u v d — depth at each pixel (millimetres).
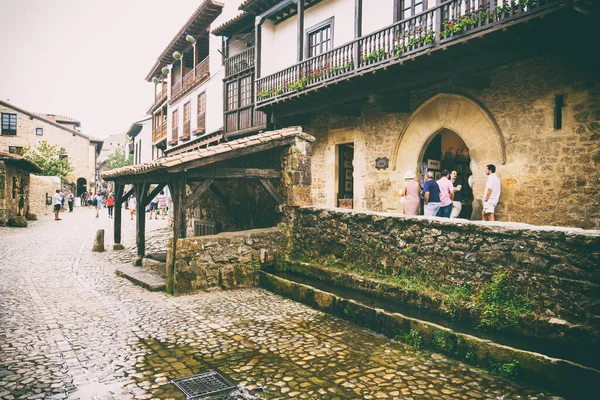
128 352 4316
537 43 6348
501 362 3764
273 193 8078
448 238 5184
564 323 3861
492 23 6289
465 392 3473
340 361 4121
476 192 8219
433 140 10320
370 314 5082
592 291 3785
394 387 3568
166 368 3926
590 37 5824
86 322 5316
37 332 4902
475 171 8250
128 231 16891
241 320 5438
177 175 7086
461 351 4102
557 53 6586
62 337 4742
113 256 10781
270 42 13227
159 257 9602
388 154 10109
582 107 6641
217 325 5219
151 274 8039
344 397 3391
